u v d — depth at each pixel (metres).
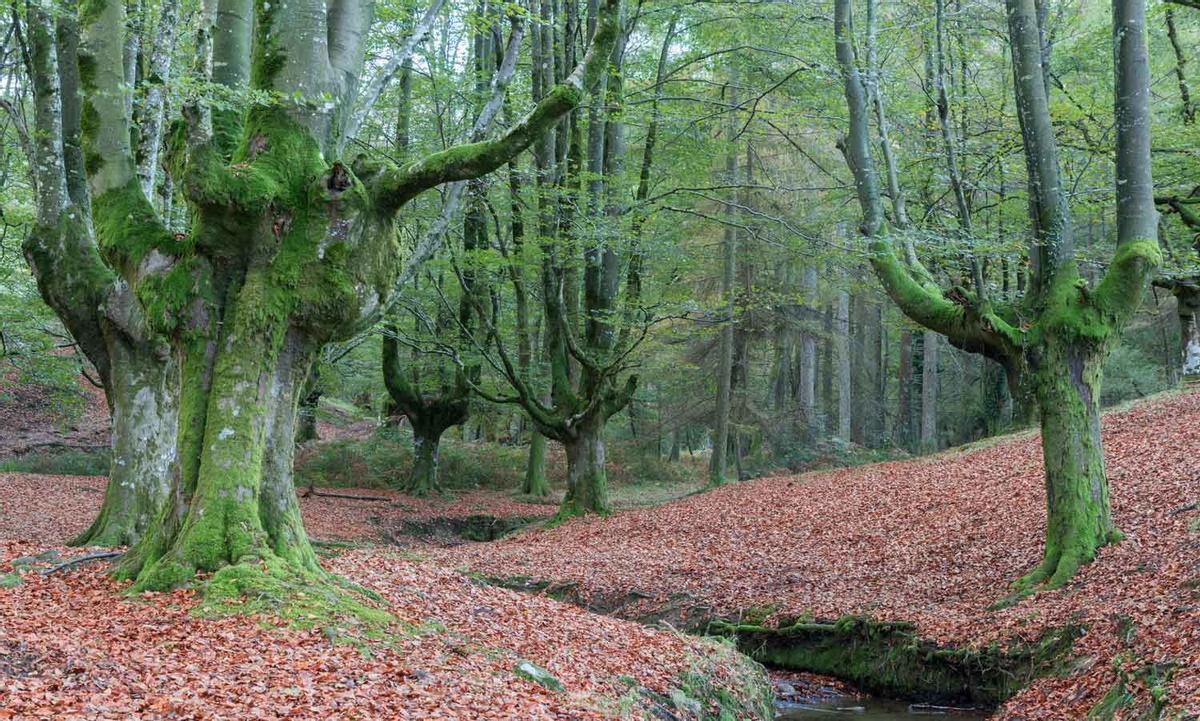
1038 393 12.02
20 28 14.16
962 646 10.60
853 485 20.53
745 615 13.32
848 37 14.17
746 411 29.62
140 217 8.72
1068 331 11.72
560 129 21.73
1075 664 9.18
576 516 21.86
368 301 8.53
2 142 18.75
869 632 11.67
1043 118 12.16
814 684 11.61
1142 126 11.69
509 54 11.62
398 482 30.12
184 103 7.99
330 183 8.22
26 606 7.08
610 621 10.42
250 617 7.03
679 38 23.77
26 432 28.92
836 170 26.73
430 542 22.98
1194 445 15.83
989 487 17.23
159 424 11.41
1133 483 14.64
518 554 17.62
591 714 6.77
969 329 12.43
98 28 9.05
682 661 9.27
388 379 28.44
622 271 24.64
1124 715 7.49
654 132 22.20
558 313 21.95
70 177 11.77
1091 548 11.58
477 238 23.59
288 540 8.21
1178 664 7.61
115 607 7.18
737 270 28.28
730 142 23.50
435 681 6.54
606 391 22.02
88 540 11.00
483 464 32.12
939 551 14.46
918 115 19.91
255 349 8.10
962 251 12.66
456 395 28.48
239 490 7.92
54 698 5.13
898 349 43.06
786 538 17.14
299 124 8.50
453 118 22.00
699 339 29.72
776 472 28.80
